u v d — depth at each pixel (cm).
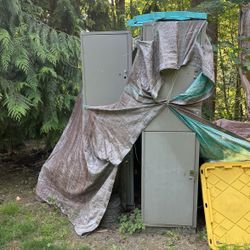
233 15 652
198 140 312
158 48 307
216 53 627
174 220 322
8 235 320
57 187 393
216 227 296
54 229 335
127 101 320
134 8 682
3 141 528
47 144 510
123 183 358
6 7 416
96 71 347
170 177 318
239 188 309
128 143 317
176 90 308
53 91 451
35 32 440
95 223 326
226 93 777
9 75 431
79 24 524
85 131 357
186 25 305
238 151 317
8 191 439
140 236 320
